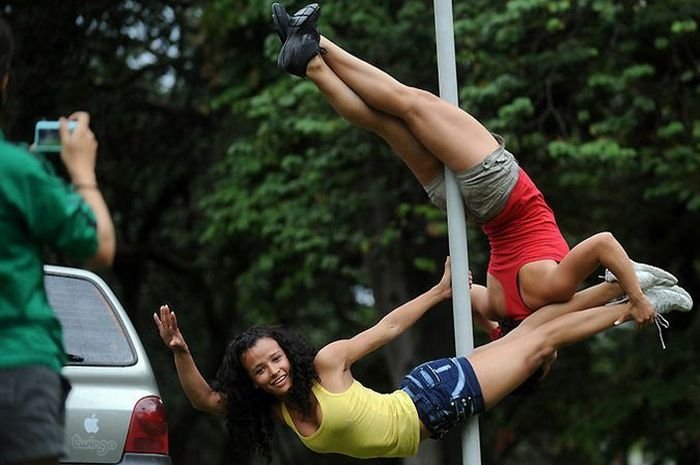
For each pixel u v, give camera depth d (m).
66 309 13.34
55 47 32.22
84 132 8.05
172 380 43.62
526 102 27.06
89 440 12.90
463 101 27.81
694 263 34.81
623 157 27.28
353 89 12.49
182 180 38.75
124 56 35.91
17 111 31.53
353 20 28.73
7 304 7.38
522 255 12.74
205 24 32.38
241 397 12.86
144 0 34.84
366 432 12.52
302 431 12.80
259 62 32.31
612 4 27.20
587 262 12.37
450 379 12.59
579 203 31.33
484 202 12.65
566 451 41.53
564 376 35.66
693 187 28.22
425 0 28.55
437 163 12.85
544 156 28.94
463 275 12.80
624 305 12.70
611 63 28.38
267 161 30.95
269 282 34.47
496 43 28.06
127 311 40.59
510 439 42.41
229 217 31.78
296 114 29.59
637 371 32.97
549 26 27.03
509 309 13.09
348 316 42.75
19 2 31.34
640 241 33.62
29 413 7.23
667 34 28.66
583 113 27.95
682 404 32.97
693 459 35.00
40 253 7.64
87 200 7.83
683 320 35.06
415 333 32.53
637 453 42.50
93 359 13.20
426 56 29.14
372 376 41.97
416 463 32.31
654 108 28.19
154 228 40.34
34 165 7.51
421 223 30.67
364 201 29.78
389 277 32.19
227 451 42.34
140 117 37.50
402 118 12.59
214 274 41.22
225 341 41.69
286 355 12.60
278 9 12.46
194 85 36.97
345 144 29.16
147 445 13.16
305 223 30.06
